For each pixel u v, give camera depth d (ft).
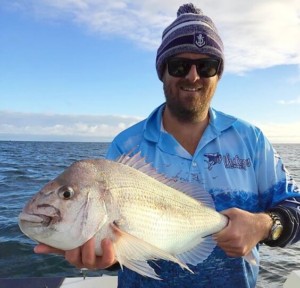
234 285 2.22
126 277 2.31
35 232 1.65
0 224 8.10
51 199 1.66
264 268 5.68
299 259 6.06
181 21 2.35
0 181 16.15
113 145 2.50
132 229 1.77
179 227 1.97
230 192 2.30
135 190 1.84
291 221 2.09
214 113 2.50
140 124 2.53
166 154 2.36
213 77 2.35
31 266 5.74
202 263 2.20
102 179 1.76
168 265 2.20
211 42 2.33
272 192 2.37
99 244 1.66
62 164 28.14
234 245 1.92
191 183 2.18
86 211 1.66
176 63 2.31
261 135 2.49
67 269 5.63
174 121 2.45
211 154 2.36
